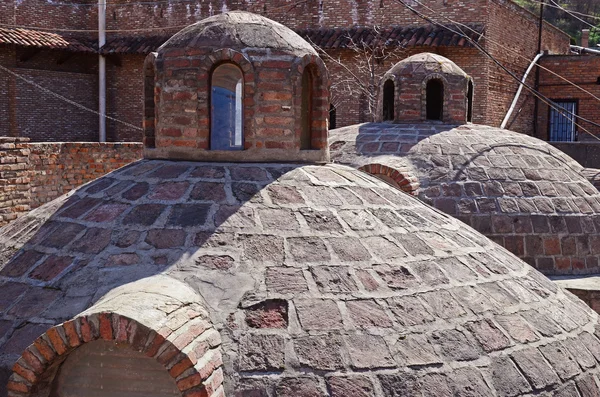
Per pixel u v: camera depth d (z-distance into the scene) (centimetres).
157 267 532
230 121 663
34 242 600
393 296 541
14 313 533
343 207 613
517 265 698
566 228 1131
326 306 516
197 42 656
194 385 457
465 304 568
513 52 2425
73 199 644
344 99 2334
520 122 2542
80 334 472
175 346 458
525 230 1113
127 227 571
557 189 1172
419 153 1179
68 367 506
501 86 2325
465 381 509
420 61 1302
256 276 527
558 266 1118
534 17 2619
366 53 2248
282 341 493
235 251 542
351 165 1164
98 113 2625
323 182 636
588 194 1200
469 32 2159
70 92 2628
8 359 507
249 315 504
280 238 558
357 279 543
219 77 662
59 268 555
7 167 1227
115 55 2634
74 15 2661
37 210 666
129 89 2658
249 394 473
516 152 1213
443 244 636
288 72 652
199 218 568
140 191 612
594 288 1035
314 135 692
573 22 4647
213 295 512
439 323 538
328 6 2348
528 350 562
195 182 609
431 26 2225
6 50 2455
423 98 1285
